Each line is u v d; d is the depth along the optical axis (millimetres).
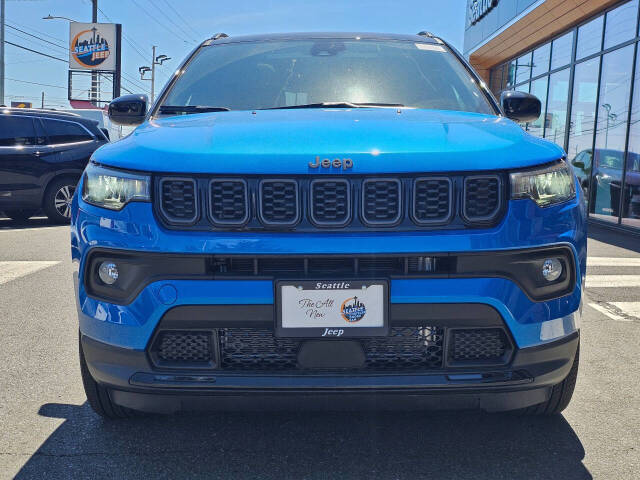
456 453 2432
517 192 2113
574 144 12875
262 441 2537
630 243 9031
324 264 2072
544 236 2131
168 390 2143
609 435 2602
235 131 2369
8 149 9828
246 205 2080
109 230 2160
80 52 35969
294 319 2062
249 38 3734
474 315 2076
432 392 2121
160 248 2074
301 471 2293
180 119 2756
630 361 3604
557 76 13922
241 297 2057
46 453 2445
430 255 2049
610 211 11141
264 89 3168
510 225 2090
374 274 2062
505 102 3219
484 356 2182
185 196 2107
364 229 2078
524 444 2512
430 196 2090
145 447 2494
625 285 5844
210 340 2131
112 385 2234
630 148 10492
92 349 2234
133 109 3271
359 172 2074
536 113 3199
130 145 2334
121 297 2146
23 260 6836
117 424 2711
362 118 2559
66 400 2980
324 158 2096
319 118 2559
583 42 12547
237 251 2049
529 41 15055
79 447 2498
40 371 3375
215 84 3250
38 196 10086
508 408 2309
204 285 2062
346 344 2078
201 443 2523
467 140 2246
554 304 2166
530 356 2154
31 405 2920
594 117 11922
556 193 2197
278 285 2049
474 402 2266
